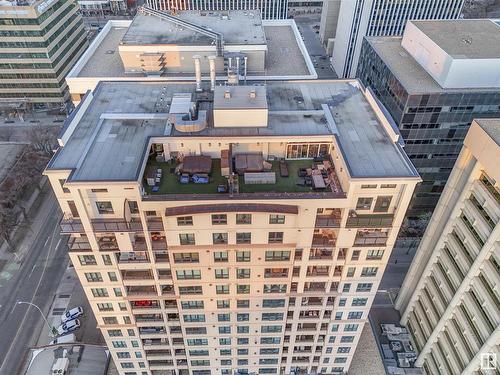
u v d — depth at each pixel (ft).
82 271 171.94
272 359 223.30
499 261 166.91
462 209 193.57
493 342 172.76
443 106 274.36
